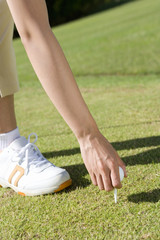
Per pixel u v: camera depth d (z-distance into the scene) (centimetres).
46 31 79
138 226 94
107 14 1695
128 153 153
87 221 100
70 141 187
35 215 108
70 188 125
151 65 506
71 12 2167
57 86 79
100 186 87
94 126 84
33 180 123
